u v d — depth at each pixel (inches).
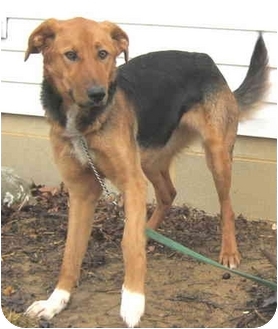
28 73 126.8
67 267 88.2
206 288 93.0
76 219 89.0
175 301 89.4
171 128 103.1
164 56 103.7
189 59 105.0
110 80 85.9
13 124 129.4
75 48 82.7
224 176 103.7
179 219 116.7
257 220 117.3
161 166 107.5
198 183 120.0
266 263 101.0
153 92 99.0
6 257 100.7
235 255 100.5
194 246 106.9
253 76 111.5
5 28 126.6
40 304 86.0
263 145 115.7
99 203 119.7
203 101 104.2
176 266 99.9
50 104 87.5
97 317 85.5
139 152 94.6
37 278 95.3
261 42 110.0
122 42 88.0
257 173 116.4
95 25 85.0
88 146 86.8
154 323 83.9
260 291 91.0
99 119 85.6
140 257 83.4
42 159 128.6
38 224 111.9
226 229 102.2
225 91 105.7
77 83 81.8
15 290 91.7
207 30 117.7
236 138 116.1
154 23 120.0
